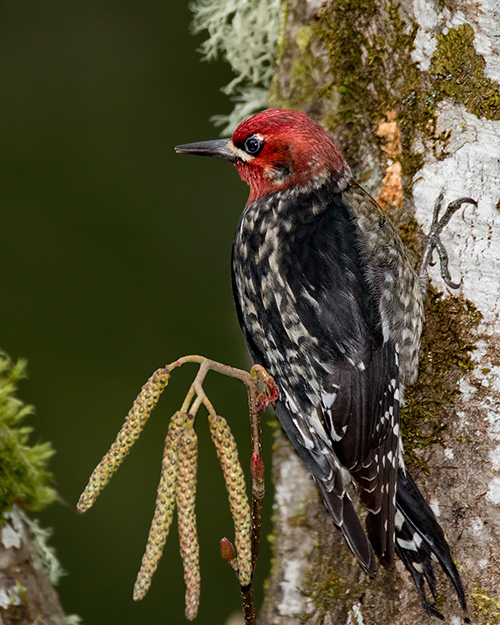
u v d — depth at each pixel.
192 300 13.82
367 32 7.71
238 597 12.64
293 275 7.72
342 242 7.65
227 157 8.41
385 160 7.68
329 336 7.52
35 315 13.68
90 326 13.73
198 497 13.09
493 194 7.21
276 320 7.79
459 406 7.16
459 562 6.98
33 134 14.01
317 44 8.01
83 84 14.10
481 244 7.21
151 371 13.61
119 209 13.98
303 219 7.88
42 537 7.17
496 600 6.85
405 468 7.19
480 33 7.22
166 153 14.02
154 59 14.09
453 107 7.30
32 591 6.18
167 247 13.91
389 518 6.90
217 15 9.41
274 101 8.47
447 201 7.32
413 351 7.36
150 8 14.10
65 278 13.81
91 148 14.05
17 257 13.84
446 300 7.34
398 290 7.43
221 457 5.57
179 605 12.64
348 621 7.51
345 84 7.89
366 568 6.70
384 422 7.25
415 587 7.20
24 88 14.05
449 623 6.98
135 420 5.50
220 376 13.54
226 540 5.55
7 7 14.08
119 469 13.18
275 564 8.06
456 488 7.09
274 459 8.27
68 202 13.95
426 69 7.38
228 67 14.04
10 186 13.95
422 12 7.37
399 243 7.49
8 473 6.41
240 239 8.25
